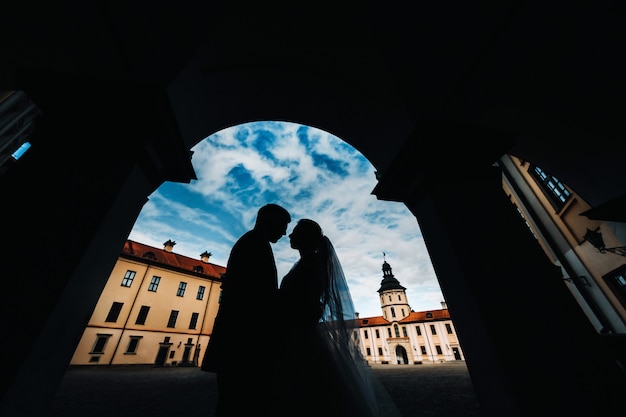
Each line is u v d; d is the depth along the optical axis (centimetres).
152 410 451
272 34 305
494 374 181
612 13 232
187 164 289
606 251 693
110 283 2053
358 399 146
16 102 1151
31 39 226
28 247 164
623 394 165
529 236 235
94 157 206
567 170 404
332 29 311
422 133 263
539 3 241
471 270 212
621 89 285
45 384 155
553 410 161
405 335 4175
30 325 148
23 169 187
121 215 217
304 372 143
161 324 2228
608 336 353
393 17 292
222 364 121
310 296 168
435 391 638
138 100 221
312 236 207
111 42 225
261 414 117
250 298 133
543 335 188
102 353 1845
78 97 218
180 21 242
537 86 308
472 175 259
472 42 280
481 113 331
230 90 339
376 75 325
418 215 285
